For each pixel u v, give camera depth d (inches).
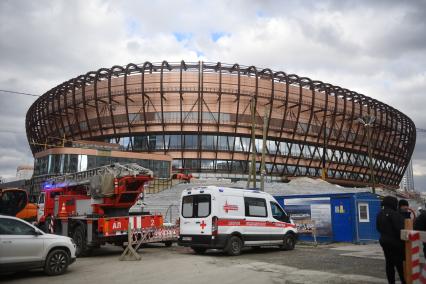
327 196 892.6
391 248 341.7
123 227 721.0
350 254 641.0
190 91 3181.6
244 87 3245.6
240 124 3240.7
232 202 672.4
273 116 3326.8
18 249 455.2
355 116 3693.4
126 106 3196.4
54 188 916.6
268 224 709.3
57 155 2513.5
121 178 765.9
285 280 415.2
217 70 3169.3
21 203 1011.9
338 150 3700.8
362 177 3927.2
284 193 1989.4
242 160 3257.9
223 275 450.9
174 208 1430.9
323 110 3459.6
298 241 894.4
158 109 3208.7
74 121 3462.1
